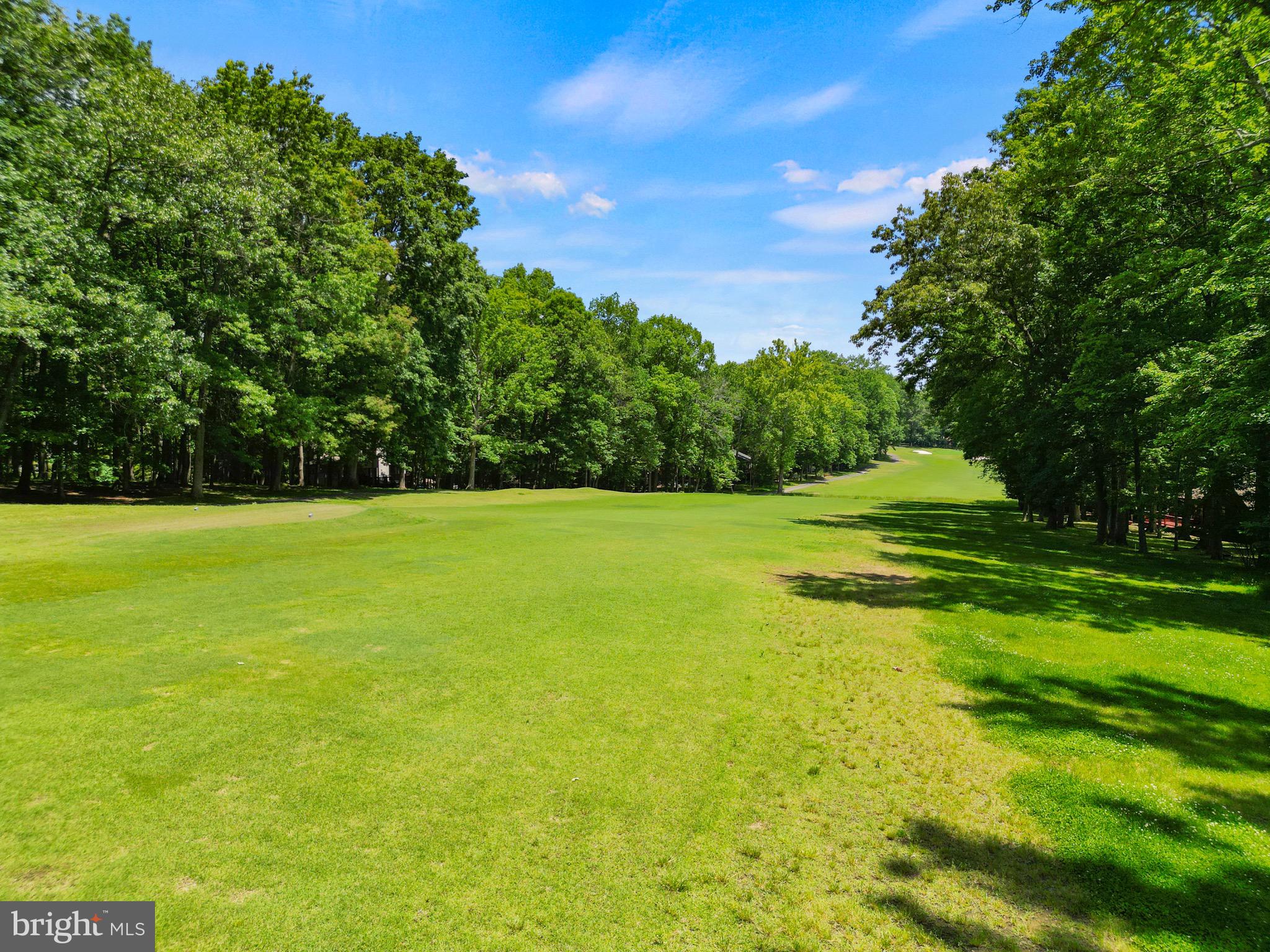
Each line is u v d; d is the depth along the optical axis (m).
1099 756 5.36
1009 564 17.27
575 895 3.36
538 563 12.55
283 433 28.81
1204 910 3.47
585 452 51.38
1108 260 21.27
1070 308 23.78
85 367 20.17
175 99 21.11
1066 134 19.62
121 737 4.61
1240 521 19.70
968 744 5.58
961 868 3.81
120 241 21.91
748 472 80.38
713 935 3.14
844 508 36.75
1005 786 4.84
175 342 20.88
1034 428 26.22
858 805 4.49
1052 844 4.09
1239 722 6.21
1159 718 6.25
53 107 18.50
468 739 5.03
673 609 9.57
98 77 19.67
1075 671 7.68
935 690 6.86
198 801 3.91
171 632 7.14
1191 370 15.54
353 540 14.74
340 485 41.94
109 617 7.56
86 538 13.10
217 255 23.09
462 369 39.38
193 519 17.22
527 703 5.82
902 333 29.17
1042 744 5.57
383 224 33.91
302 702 5.47
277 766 4.39
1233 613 11.95
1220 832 4.23
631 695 6.18
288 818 3.81
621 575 11.87
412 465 44.16
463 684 6.15
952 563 16.48
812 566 14.48
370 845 3.62
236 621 7.70
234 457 35.66
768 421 66.12
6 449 20.70
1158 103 14.98
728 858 3.78
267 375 27.52
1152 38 13.24
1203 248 17.23
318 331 30.25
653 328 61.19
